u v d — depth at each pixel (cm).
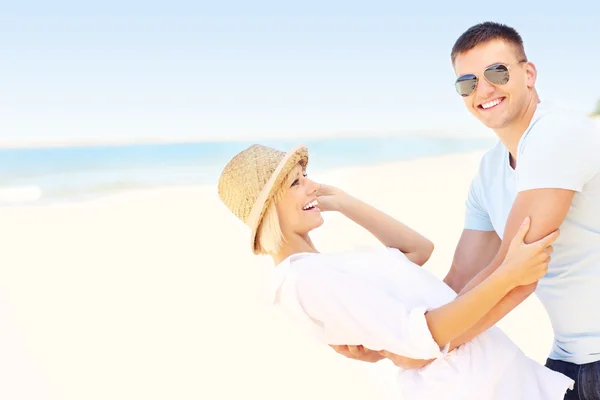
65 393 494
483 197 258
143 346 582
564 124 203
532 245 192
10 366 545
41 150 2211
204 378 501
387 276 211
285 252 227
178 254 951
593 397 220
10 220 1291
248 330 605
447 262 766
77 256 973
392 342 194
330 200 251
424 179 1620
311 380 479
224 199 236
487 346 206
